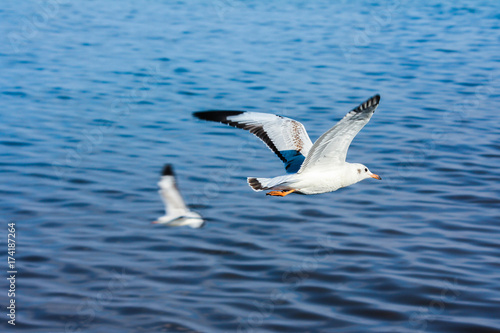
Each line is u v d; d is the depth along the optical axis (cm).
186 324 1119
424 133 2188
